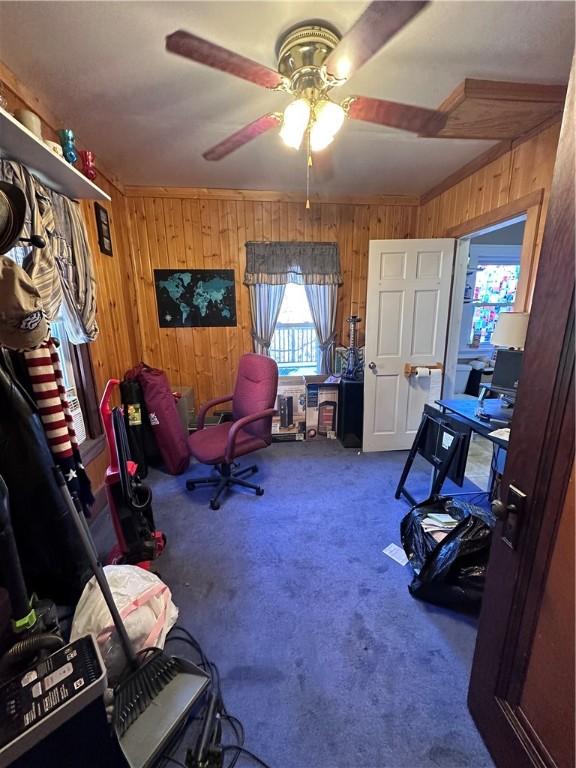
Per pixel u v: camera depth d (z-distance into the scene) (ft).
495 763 3.35
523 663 3.01
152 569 5.90
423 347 10.41
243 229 11.11
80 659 3.07
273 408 7.79
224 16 4.21
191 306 11.35
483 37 4.58
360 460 10.16
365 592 5.46
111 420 5.39
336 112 4.44
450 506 5.95
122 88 5.65
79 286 6.04
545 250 2.60
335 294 11.74
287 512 7.58
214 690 4.01
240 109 6.27
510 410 6.99
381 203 11.44
